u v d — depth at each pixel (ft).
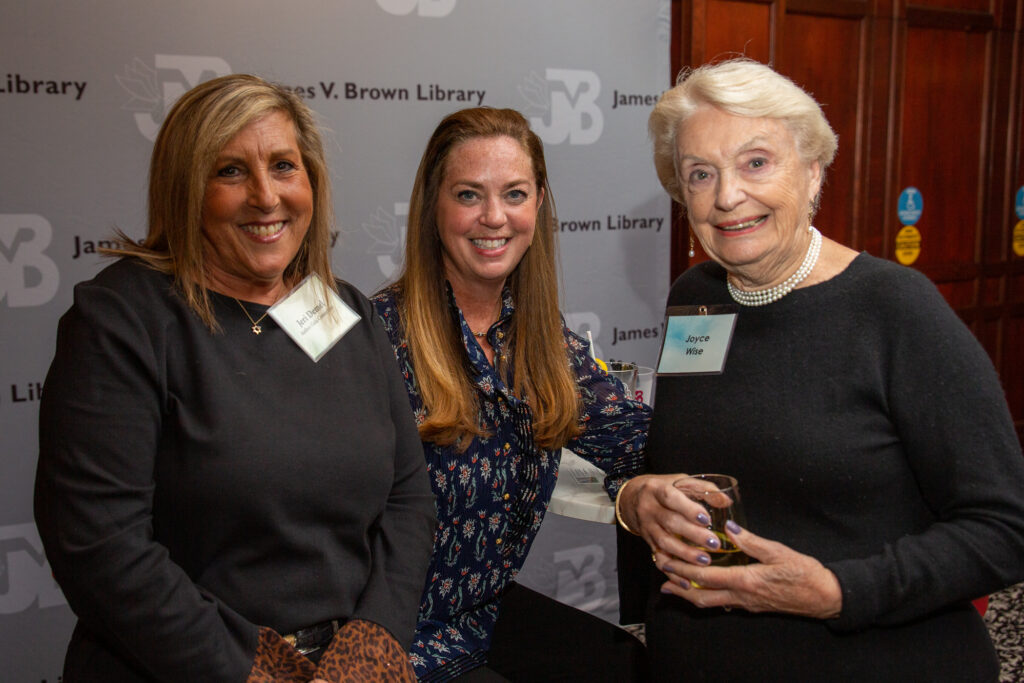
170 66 7.18
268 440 3.63
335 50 7.77
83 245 7.11
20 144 6.79
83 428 3.34
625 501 4.41
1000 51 12.73
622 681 4.86
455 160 4.85
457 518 4.98
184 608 3.38
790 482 3.82
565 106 8.91
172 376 3.57
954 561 3.43
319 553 3.77
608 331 9.54
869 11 11.37
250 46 7.43
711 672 4.04
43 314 7.05
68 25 6.81
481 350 5.04
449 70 8.29
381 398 4.18
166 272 3.68
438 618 5.08
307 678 3.61
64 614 7.37
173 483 3.54
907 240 12.42
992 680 3.72
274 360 3.81
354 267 8.15
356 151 7.99
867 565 3.54
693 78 3.98
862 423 3.72
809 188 4.03
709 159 3.87
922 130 12.30
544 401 5.19
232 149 3.61
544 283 5.33
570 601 9.61
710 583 3.66
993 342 13.58
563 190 9.04
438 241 5.08
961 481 3.49
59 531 3.32
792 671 3.80
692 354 4.25
